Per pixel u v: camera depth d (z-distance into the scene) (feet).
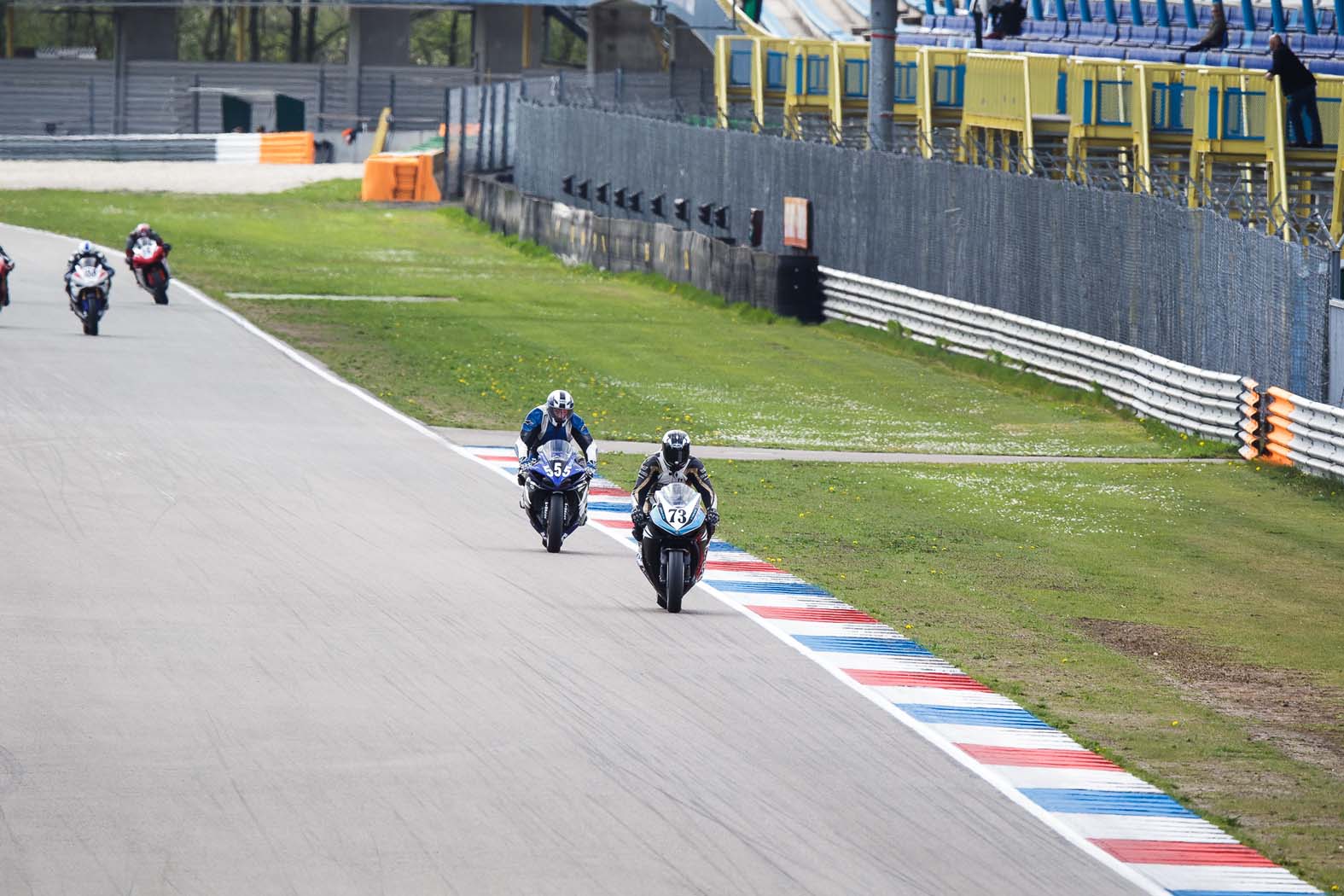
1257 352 327.26
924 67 593.42
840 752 133.49
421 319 458.50
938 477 293.64
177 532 200.64
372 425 296.10
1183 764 143.13
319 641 156.25
